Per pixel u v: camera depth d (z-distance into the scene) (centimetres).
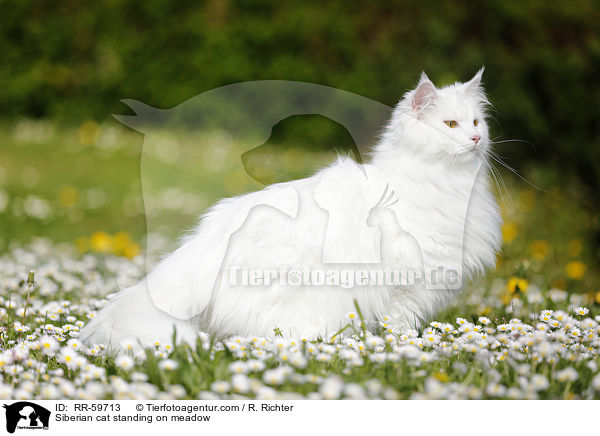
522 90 1059
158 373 340
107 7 1400
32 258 707
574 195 962
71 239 870
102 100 1404
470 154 441
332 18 1275
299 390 332
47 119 1459
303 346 366
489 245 462
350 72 1238
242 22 1333
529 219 868
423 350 395
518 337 421
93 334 405
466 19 1137
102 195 1054
